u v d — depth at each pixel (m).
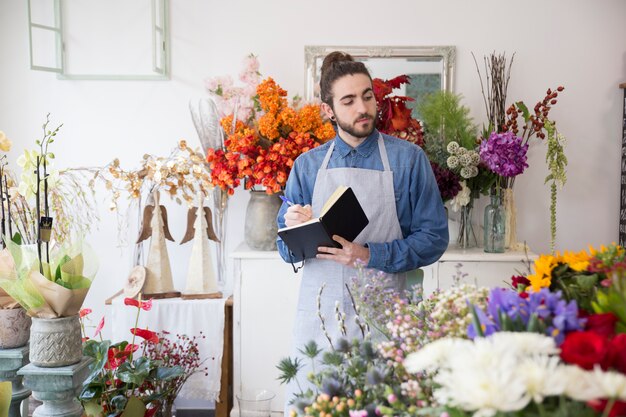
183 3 3.69
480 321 1.05
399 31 3.69
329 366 1.39
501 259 3.30
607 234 3.74
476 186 3.53
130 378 2.38
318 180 2.42
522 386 0.82
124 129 3.75
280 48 3.70
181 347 3.04
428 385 1.13
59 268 2.00
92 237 3.75
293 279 3.31
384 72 3.69
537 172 3.72
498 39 3.68
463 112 3.50
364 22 3.68
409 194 2.40
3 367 2.04
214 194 3.51
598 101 3.69
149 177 3.26
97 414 2.30
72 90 3.73
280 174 3.09
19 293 1.92
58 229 3.13
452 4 3.67
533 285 1.29
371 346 1.27
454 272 3.33
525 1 3.67
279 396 3.34
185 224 3.74
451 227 3.72
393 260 2.25
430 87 3.68
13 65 3.72
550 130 3.34
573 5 3.66
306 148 3.10
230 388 3.58
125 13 3.70
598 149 3.71
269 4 3.69
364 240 2.36
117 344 2.70
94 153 3.75
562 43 3.67
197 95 3.73
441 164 3.42
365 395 1.21
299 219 2.24
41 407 2.02
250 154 3.16
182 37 3.71
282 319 3.32
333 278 2.31
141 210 3.68
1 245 2.70
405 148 2.40
